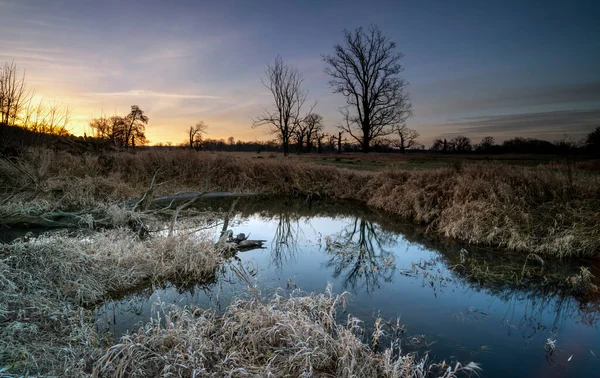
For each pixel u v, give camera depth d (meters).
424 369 3.58
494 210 8.75
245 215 12.23
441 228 9.59
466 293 5.70
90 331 3.82
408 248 8.38
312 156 31.55
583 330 4.57
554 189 9.08
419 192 11.45
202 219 10.55
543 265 6.75
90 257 5.47
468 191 10.01
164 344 3.64
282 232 9.95
